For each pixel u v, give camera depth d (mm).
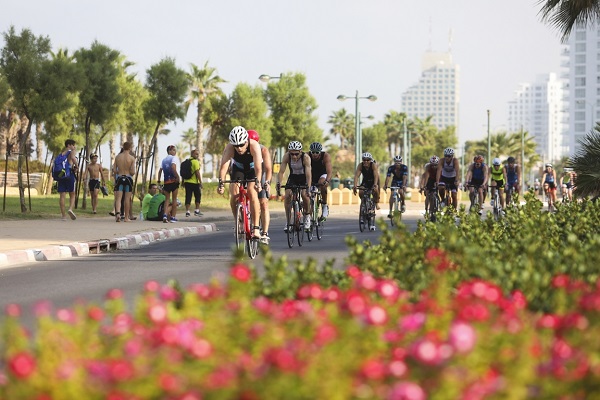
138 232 45219
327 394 8180
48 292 24234
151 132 146625
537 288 14672
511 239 24500
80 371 8859
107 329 11258
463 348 9023
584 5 48000
